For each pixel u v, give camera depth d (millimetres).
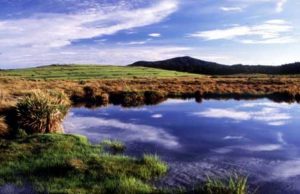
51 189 12352
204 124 27000
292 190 12945
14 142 17781
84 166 14242
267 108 36062
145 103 41406
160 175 14250
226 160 16844
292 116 30641
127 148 18844
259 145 20234
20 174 13750
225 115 31422
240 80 72688
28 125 20047
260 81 69000
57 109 21562
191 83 64500
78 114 32031
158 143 20297
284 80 71062
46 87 46906
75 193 12023
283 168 15672
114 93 46562
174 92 52500
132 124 26828
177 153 18047
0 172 13875
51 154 16062
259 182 13750
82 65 149750
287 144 20484
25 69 127375
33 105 20609
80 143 18156
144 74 103438
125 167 14516
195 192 12227
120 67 140250
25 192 12141
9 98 26734
